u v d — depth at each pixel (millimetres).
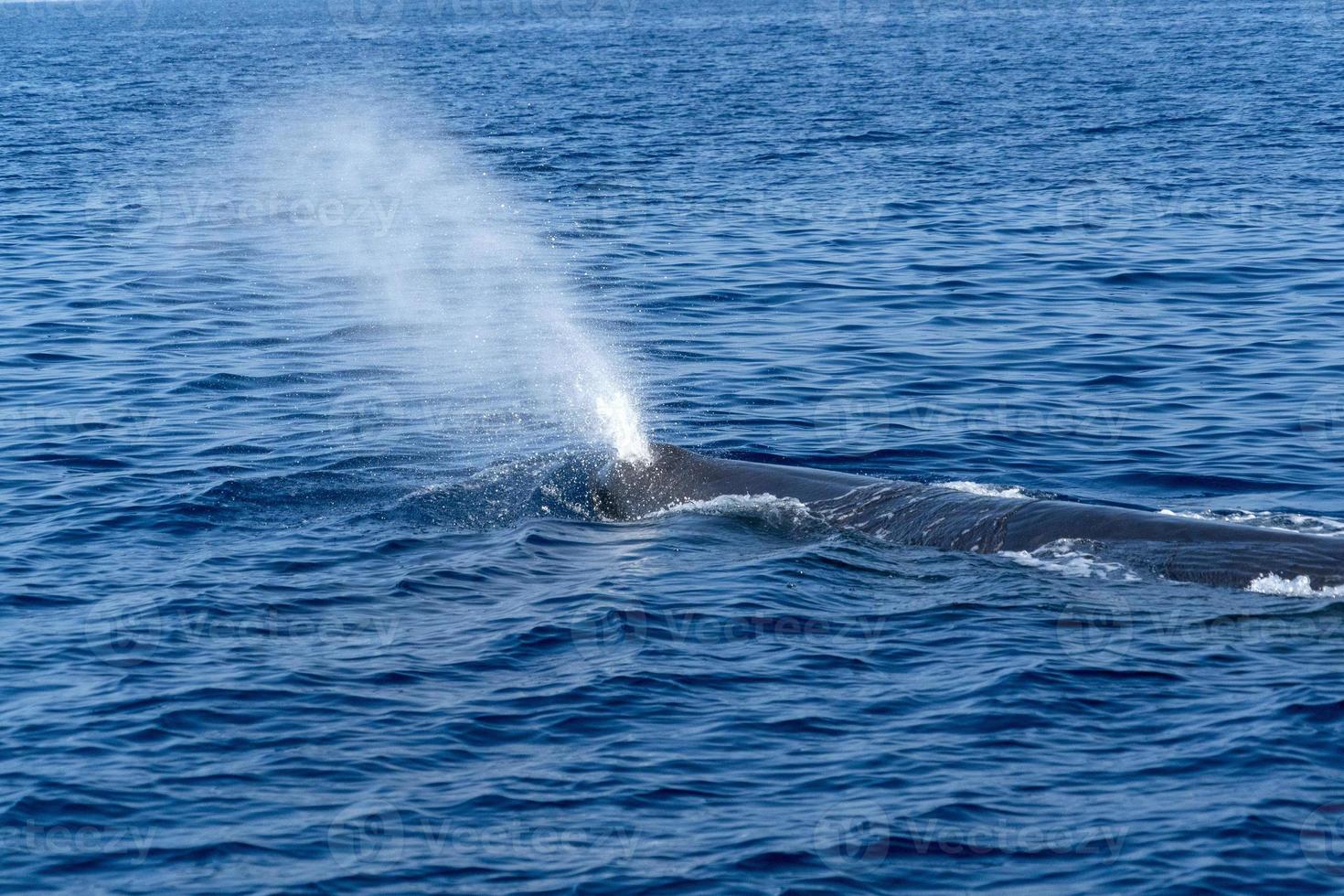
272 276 79812
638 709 28484
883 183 110500
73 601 34531
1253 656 30016
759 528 39250
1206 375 55875
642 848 23797
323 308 71625
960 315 67188
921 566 36156
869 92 191125
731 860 23375
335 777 26078
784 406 53156
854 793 25312
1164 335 62438
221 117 182500
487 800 25281
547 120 168250
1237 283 71875
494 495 42812
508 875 23125
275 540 39031
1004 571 35562
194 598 34531
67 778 25969
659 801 25188
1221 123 143750
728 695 29109
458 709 28609
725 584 35062
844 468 45875
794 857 23422
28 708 28734
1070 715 27828
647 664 30438
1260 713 27406
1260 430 48500
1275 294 69062
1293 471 44219
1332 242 80750
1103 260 78250
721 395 54781
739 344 63156
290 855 23688
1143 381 55281
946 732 27344
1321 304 66875
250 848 23891
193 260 84625
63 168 130500
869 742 27047
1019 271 76312
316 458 46906
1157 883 22500
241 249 88688
